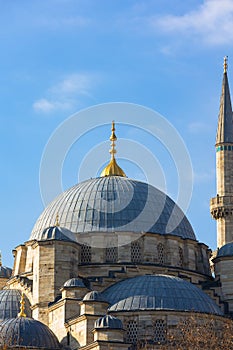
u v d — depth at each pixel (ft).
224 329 416.26
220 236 554.46
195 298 442.50
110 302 443.32
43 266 460.14
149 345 421.59
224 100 576.61
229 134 569.23
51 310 449.48
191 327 402.93
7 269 531.50
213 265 520.83
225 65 586.04
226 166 564.30
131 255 483.10
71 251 464.24
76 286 443.32
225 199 555.28
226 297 479.41
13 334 422.41
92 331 416.05
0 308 468.34
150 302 437.58
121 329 409.69
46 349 423.23
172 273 483.51
